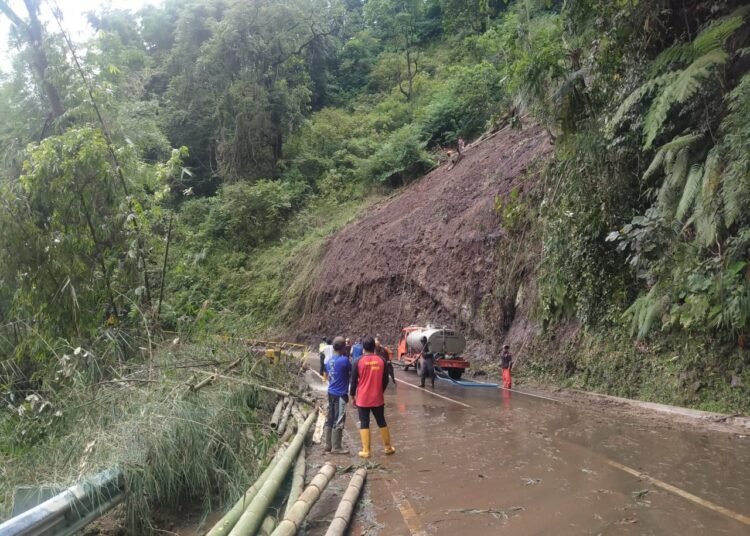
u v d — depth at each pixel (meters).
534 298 18.14
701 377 11.23
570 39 13.34
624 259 13.62
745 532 4.64
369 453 7.93
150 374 7.65
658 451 7.64
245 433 7.59
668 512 5.16
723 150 9.23
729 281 9.27
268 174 44.47
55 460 6.08
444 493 6.05
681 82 9.08
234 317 12.80
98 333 9.73
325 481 5.91
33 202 10.70
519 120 16.42
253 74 43.69
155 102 33.00
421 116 39.19
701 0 11.23
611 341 14.08
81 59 13.11
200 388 7.59
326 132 46.59
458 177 29.09
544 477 6.46
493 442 8.52
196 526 5.66
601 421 10.14
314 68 53.91
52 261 10.33
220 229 41.78
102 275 10.87
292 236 40.56
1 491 5.80
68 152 10.80
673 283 10.67
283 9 43.34
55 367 8.75
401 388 16.20
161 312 11.09
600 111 13.30
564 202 15.02
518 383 16.64
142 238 11.20
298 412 10.63
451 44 50.12
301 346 30.78
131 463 5.46
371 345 8.30
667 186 10.73
